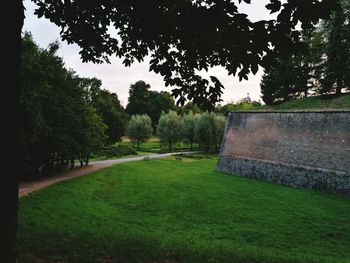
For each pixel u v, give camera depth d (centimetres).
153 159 4991
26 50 2395
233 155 3659
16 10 378
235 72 521
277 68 500
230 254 903
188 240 1280
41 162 2995
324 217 1806
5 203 369
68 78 3222
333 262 979
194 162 4775
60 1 783
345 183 2450
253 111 3550
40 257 729
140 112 9950
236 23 454
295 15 438
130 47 856
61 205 1816
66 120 2991
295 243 1402
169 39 698
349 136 2536
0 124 364
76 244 855
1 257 367
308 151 2844
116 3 741
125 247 849
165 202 2153
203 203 2136
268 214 1872
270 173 3109
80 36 849
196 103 771
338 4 425
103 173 3269
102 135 3928
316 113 2855
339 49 3588
